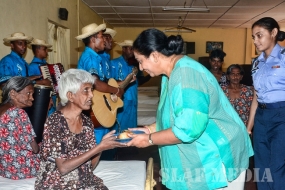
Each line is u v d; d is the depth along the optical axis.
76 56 6.30
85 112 3.04
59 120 1.69
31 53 4.31
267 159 2.56
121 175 2.23
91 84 1.74
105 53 3.91
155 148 4.89
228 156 1.66
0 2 3.41
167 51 1.57
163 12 7.50
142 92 7.00
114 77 4.28
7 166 2.14
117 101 3.51
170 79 1.58
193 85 1.50
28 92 2.20
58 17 5.21
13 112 2.08
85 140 1.79
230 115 1.71
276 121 2.42
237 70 3.11
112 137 1.67
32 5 4.22
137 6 6.89
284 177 2.46
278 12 7.27
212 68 3.81
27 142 2.10
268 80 2.41
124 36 10.33
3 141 2.11
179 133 1.49
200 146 1.63
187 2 6.35
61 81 1.70
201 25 9.61
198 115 1.47
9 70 3.25
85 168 1.85
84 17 6.77
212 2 6.30
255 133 2.61
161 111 1.74
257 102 2.72
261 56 2.53
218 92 1.64
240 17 8.02
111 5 6.88
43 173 1.76
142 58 1.61
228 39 10.25
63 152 1.67
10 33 3.64
